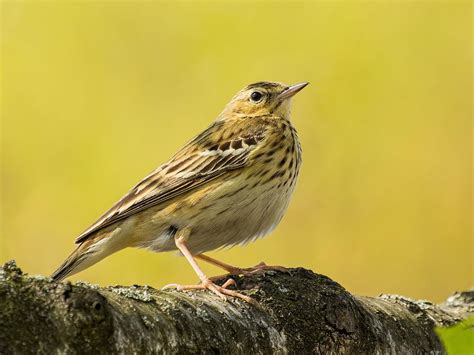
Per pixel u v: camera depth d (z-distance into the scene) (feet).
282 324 23.76
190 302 22.03
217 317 22.13
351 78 52.11
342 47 52.80
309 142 50.88
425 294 48.73
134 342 19.16
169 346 20.03
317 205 49.55
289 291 24.62
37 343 17.31
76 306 17.95
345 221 49.24
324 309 24.57
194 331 21.07
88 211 49.55
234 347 21.98
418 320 27.86
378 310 26.86
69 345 17.67
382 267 48.65
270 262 48.14
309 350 23.89
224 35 53.62
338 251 48.73
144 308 20.33
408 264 48.85
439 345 27.66
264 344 22.98
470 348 20.45
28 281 17.93
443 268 48.91
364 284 48.60
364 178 49.98
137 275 47.26
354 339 24.91
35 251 48.96
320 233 49.03
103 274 47.37
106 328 18.28
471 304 31.99
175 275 47.37
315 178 50.06
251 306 23.59
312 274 25.90
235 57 53.11
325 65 52.54
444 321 28.48
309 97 51.88
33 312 17.56
